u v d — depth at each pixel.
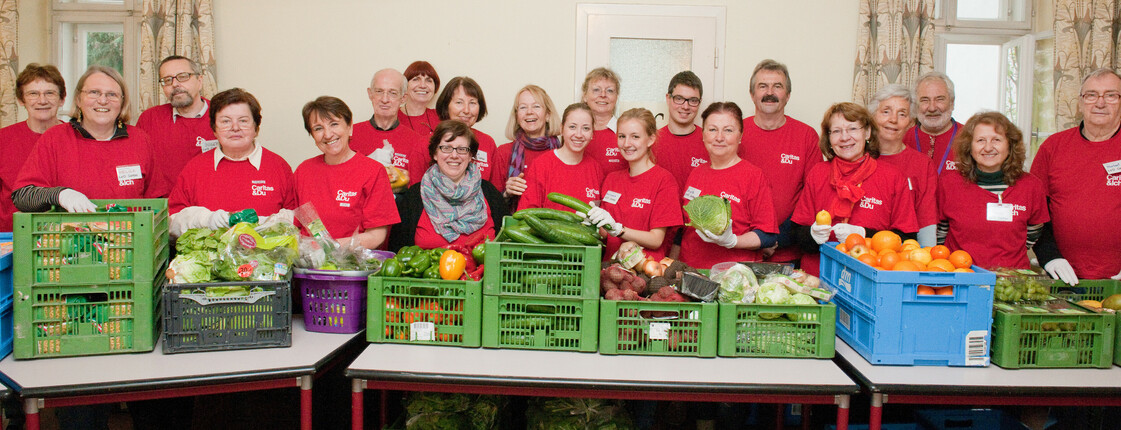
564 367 2.10
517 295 2.23
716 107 3.05
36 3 4.80
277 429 2.88
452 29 4.77
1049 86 4.66
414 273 2.33
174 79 3.45
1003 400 2.02
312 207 2.52
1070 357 2.20
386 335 2.30
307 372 2.04
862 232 2.73
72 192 2.44
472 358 2.17
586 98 3.56
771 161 3.51
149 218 2.13
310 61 4.76
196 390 1.97
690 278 2.25
